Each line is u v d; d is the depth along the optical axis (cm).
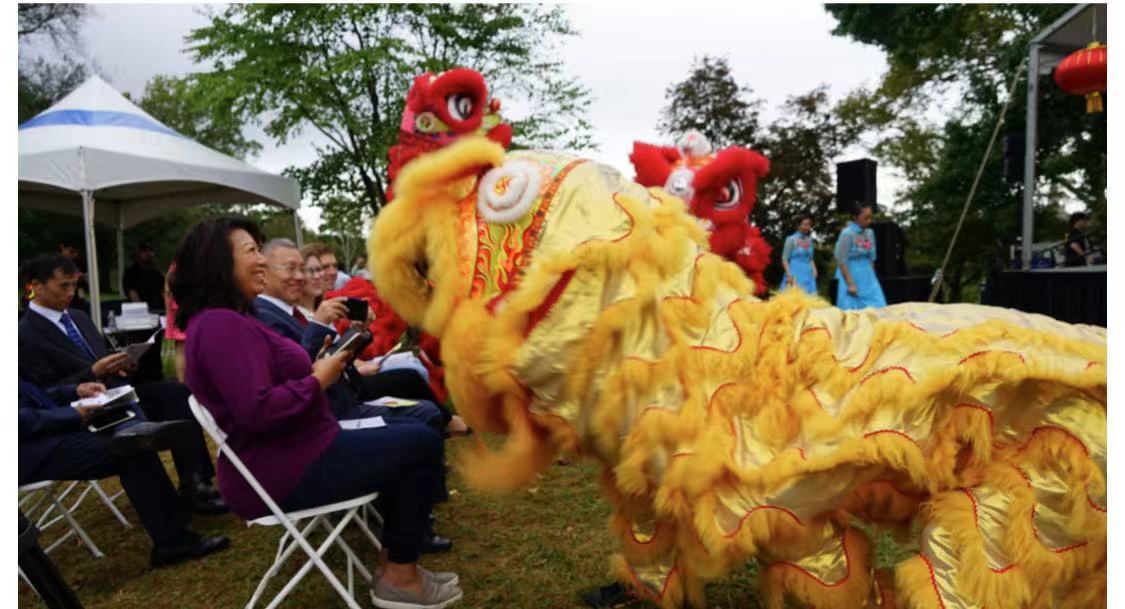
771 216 1897
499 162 227
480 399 219
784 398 194
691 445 190
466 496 423
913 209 2039
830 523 192
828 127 1966
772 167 1858
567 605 294
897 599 190
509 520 386
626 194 218
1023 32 1653
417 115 266
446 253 220
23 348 378
